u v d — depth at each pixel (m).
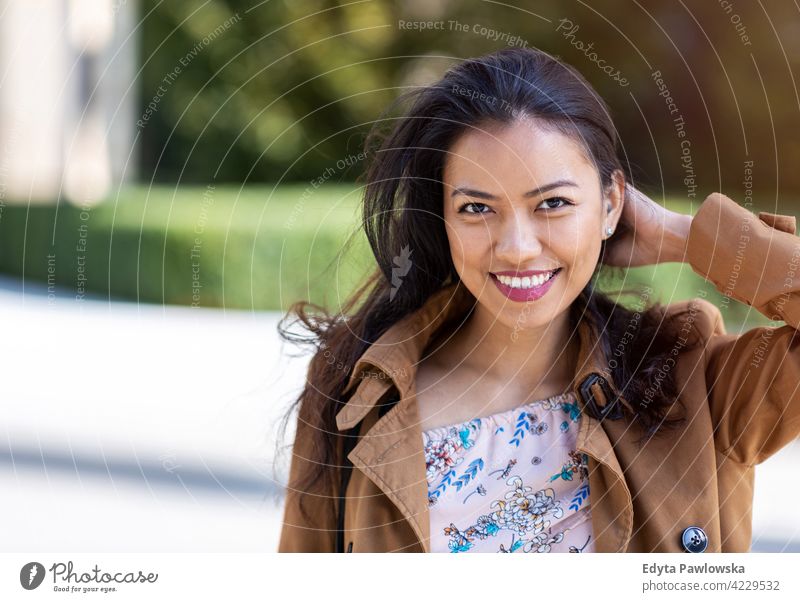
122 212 6.73
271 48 8.20
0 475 3.38
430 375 1.30
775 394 1.17
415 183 1.29
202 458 3.44
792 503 3.03
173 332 5.07
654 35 6.57
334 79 7.98
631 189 1.33
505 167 1.09
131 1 8.47
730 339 1.26
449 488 1.22
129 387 4.20
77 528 2.98
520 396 1.26
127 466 3.45
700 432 1.20
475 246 1.12
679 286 4.27
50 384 4.25
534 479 1.21
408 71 7.82
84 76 8.24
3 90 7.93
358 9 7.76
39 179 8.01
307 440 1.39
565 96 1.13
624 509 1.17
